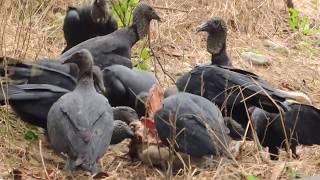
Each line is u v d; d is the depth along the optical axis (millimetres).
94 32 27922
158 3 35031
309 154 23109
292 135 22297
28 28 28406
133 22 25766
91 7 27641
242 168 20172
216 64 25781
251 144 22922
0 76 22156
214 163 20375
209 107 20922
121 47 25125
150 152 21062
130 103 23422
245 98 21891
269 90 22734
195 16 34656
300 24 37281
